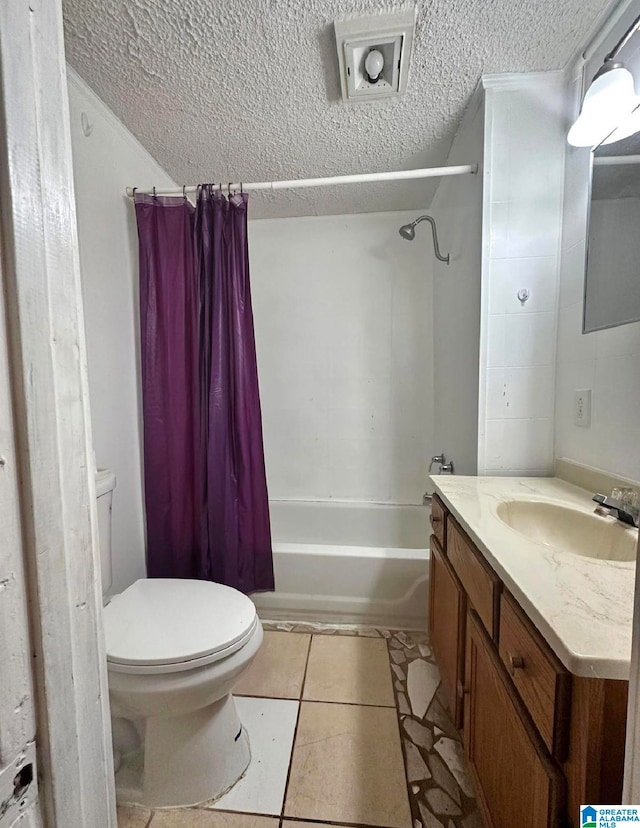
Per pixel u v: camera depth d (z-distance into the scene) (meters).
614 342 1.09
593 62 1.17
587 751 0.52
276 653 1.59
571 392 1.30
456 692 1.10
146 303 1.60
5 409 0.32
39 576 0.35
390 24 1.06
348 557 1.73
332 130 1.54
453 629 1.13
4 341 0.33
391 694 1.37
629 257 1.02
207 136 1.58
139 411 1.68
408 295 2.32
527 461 1.43
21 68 0.34
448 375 1.93
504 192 1.35
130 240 1.60
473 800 1.02
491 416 1.44
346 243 2.34
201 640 0.99
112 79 1.26
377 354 2.38
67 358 0.39
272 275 2.41
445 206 1.92
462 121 1.50
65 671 0.38
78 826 0.39
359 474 2.46
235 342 1.66
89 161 1.35
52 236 0.37
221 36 1.10
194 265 1.62
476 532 0.90
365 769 1.10
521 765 0.67
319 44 1.13
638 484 0.98
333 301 2.38
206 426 1.65
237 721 1.16
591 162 1.17
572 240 1.28
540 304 1.38
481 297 1.40
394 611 1.73
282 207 2.22
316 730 1.23
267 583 1.78
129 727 1.15
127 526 1.59
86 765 0.41
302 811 1.00
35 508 0.35
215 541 1.67
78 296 0.41
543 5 1.03
